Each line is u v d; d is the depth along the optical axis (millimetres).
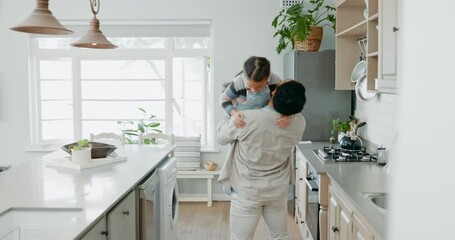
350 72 4070
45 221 1681
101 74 5363
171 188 3359
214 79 5129
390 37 2332
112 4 5094
